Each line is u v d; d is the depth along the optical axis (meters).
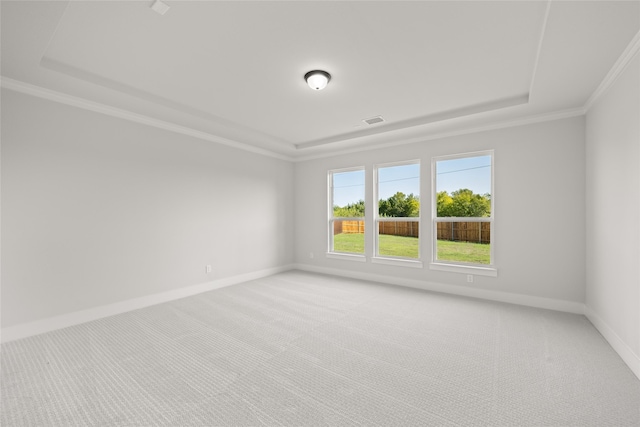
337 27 2.08
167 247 3.98
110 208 3.43
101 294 3.33
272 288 4.55
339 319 3.23
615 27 1.91
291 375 2.13
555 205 3.50
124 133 3.56
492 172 3.96
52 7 1.75
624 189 2.33
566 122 3.42
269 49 2.36
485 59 2.50
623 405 1.78
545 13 1.88
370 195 5.09
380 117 3.95
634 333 2.17
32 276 2.86
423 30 2.11
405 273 4.69
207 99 3.38
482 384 2.00
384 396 1.88
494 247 3.92
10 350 2.51
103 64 2.59
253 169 5.25
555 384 2.00
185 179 4.21
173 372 2.17
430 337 2.76
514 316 3.29
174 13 1.92
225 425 1.63
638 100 2.09
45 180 2.95
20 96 2.79
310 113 3.82
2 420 1.66
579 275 3.36
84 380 2.06
